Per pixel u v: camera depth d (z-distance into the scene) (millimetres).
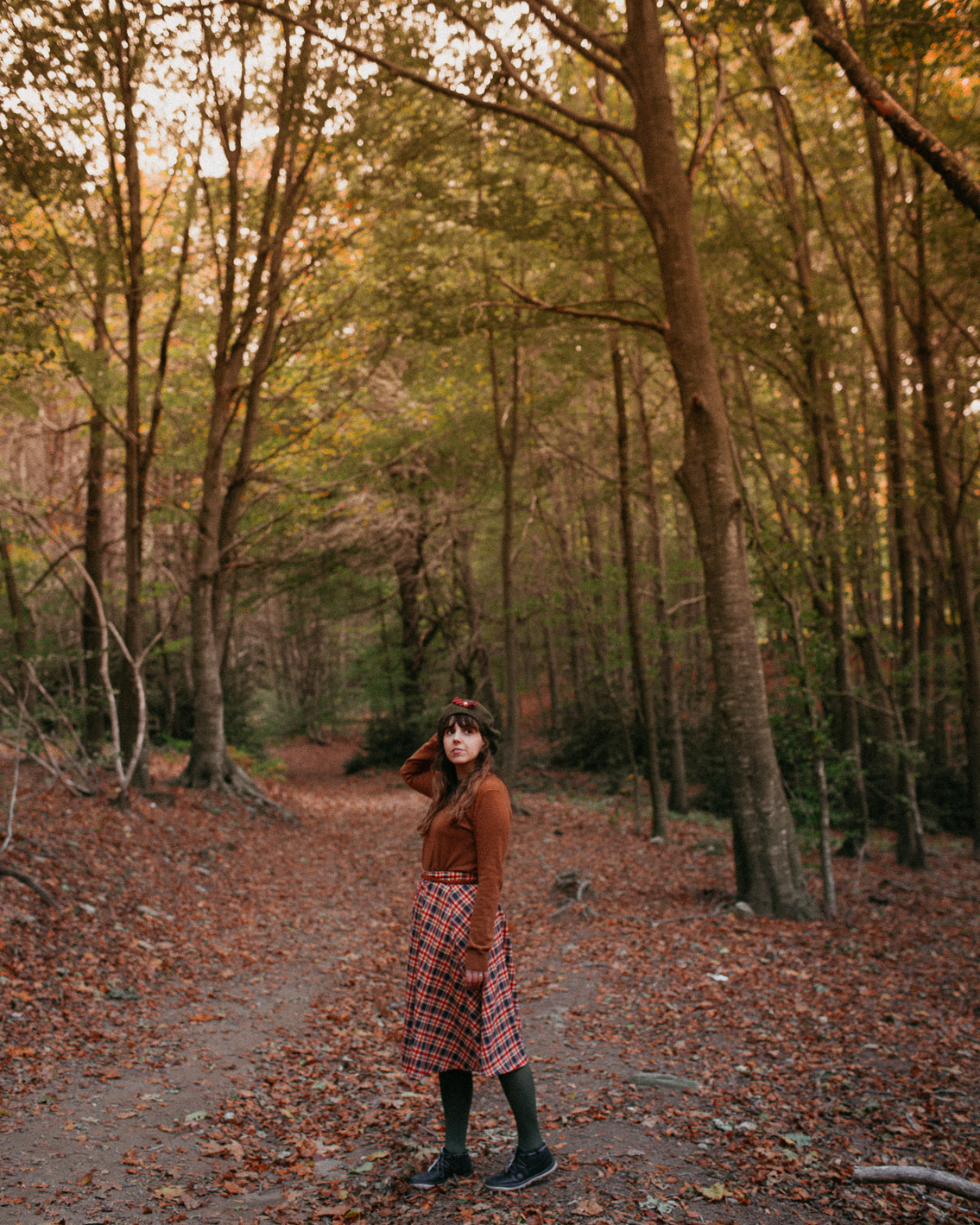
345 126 9719
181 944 6332
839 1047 4504
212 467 12492
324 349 13406
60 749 9023
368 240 11898
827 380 11141
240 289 12781
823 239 12117
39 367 9648
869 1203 2877
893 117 3996
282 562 15555
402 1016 5281
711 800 16719
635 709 19188
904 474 11656
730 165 11742
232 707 21844
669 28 10297
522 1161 2947
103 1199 2844
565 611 16625
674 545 23266
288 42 9727
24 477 16688
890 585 15172
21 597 11602
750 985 5617
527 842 12391
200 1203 2883
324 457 15867
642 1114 3633
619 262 9523
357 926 7699
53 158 8828
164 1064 4207
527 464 18188
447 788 3158
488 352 13969
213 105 10211
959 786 15406
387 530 18031
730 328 10039
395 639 25250
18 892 6004
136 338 10781
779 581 8422
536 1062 4363
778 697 9008
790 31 6371
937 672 15578
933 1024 4949
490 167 10523
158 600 17719
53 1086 3746
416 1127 3590
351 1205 2877
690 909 7887
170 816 10109
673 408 18000
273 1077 4156
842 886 9883
